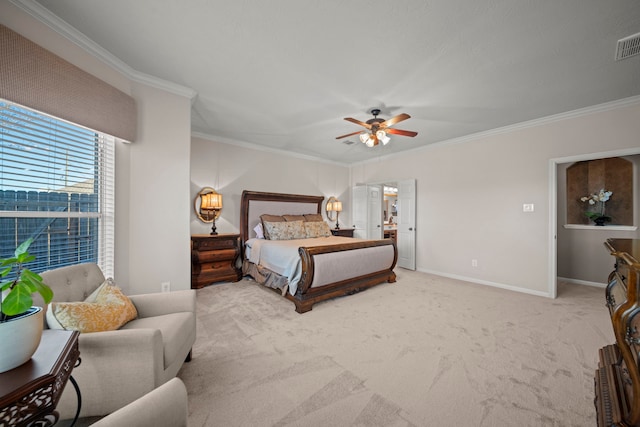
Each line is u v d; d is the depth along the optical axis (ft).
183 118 8.64
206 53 6.84
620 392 3.37
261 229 14.66
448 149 14.60
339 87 8.54
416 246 16.12
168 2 5.16
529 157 11.60
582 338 7.25
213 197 13.02
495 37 6.09
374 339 7.22
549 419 4.42
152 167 7.98
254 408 4.63
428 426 4.27
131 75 7.61
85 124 6.06
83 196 6.52
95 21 5.70
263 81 8.21
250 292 11.57
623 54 6.66
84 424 4.03
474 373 5.68
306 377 5.52
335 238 15.10
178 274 8.48
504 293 11.50
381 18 5.55
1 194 4.96
